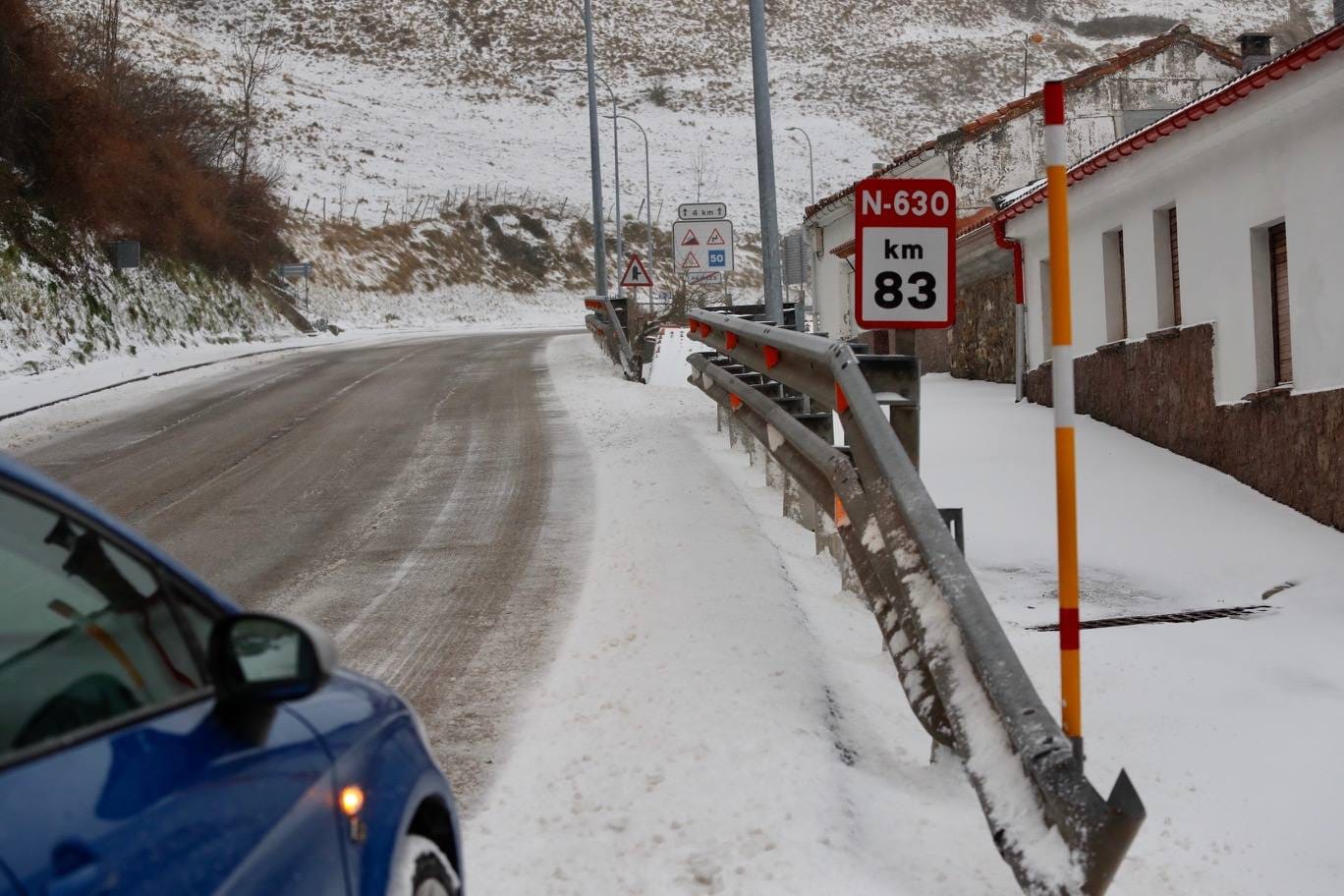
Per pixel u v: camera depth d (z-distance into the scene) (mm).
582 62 140500
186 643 2619
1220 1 177500
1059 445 5059
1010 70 151125
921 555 5547
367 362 31688
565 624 8555
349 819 2762
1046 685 7703
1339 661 7938
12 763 1984
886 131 132500
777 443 9500
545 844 5055
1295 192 12047
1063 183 5082
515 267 80875
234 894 2205
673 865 4789
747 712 6285
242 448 17703
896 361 7309
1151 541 11500
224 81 99812
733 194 110000
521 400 22250
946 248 7711
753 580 8922
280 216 52969
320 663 2525
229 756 2424
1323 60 10477
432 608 9195
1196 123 12695
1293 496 12086
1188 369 14500
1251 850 5480
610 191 102875
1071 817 4117
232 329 41844
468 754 6219
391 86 126000
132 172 37094
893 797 5613
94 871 1919
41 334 29531
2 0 30672
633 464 15039
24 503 2369
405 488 14336
